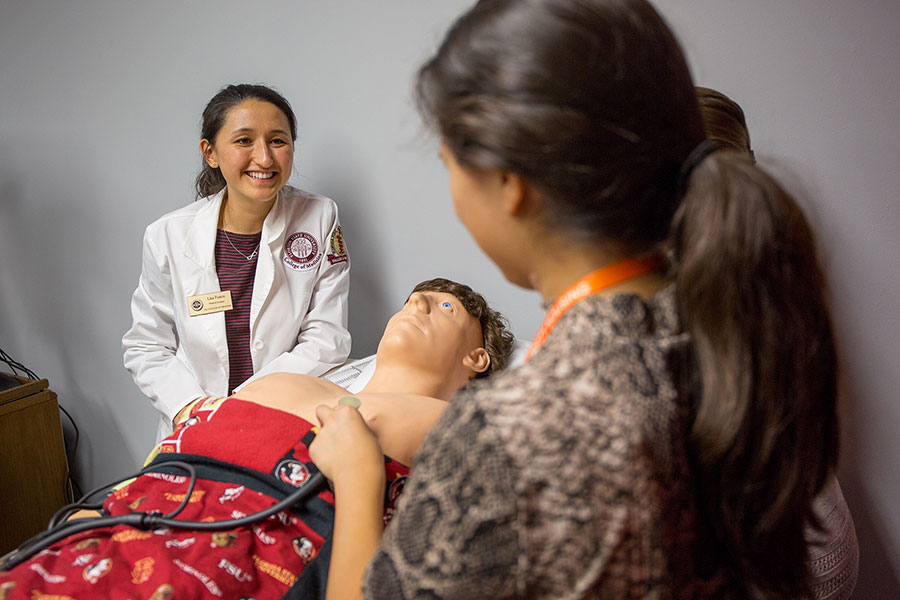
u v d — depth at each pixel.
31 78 2.36
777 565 0.58
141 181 2.29
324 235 1.95
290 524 1.08
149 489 1.14
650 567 0.50
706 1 1.48
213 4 2.02
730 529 0.55
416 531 0.51
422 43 1.79
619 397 0.49
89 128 2.32
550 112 0.48
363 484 0.82
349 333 1.99
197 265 1.86
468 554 0.48
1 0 2.32
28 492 2.23
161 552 0.98
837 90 1.43
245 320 1.91
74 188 2.41
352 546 0.78
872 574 1.65
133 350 1.99
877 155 1.44
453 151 0.53
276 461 1.14
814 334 0.54
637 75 0.50
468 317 1.58
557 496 0.47
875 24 1.38
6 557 1.07
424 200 1.93
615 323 0.52
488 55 0.50
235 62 2.06
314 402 1.31
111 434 2.66
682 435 0.52
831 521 1.17
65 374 2.68
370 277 2.09
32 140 2.44
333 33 1.90
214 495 1.12
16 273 2.63
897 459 1.57
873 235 1.48
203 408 1.32
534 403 0.49
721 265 0.50
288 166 1.79
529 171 0.50
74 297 2.54
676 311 0.54
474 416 0.49
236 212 1.87
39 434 2.24
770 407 0.51
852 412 1.57
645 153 0.51
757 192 0.50
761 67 1.47
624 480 0.48
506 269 0.60
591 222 0.52
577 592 0.49
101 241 2.43
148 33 2.13
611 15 0.50
